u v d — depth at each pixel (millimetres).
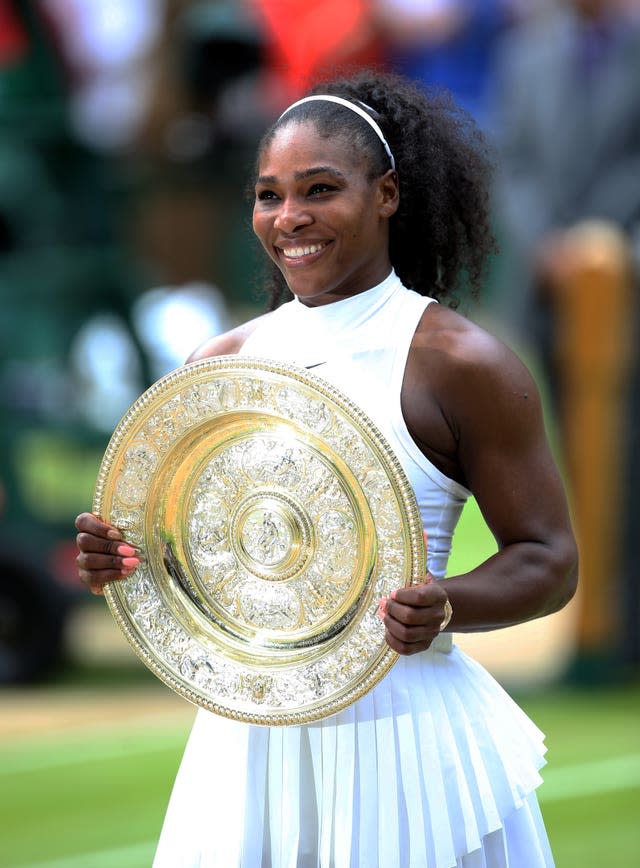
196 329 35375
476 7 37438
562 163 29594
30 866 18609
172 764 23984
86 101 33562
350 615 9648
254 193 11852
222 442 9938
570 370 28719
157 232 38969
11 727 26547
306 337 10195
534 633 34344
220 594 10125
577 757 24062
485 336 9875
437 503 10023
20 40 30422
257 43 32031
